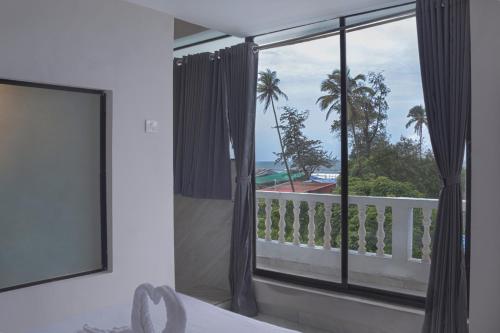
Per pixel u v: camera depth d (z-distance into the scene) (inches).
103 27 120.7
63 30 112.3
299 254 163.9
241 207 156.8
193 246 184.1
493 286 102.0
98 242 122.7
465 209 121.3
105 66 121.3
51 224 112.7
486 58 102.7
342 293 142.4
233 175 166.2
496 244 101.5
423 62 118.0
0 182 103.2
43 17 108.5
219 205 174.6
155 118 134.0
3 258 103.8
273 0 124.2
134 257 128.6
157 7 130.9
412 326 123.9
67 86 114.9
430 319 115.5
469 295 110.1
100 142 123.0
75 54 114.9
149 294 74.0
